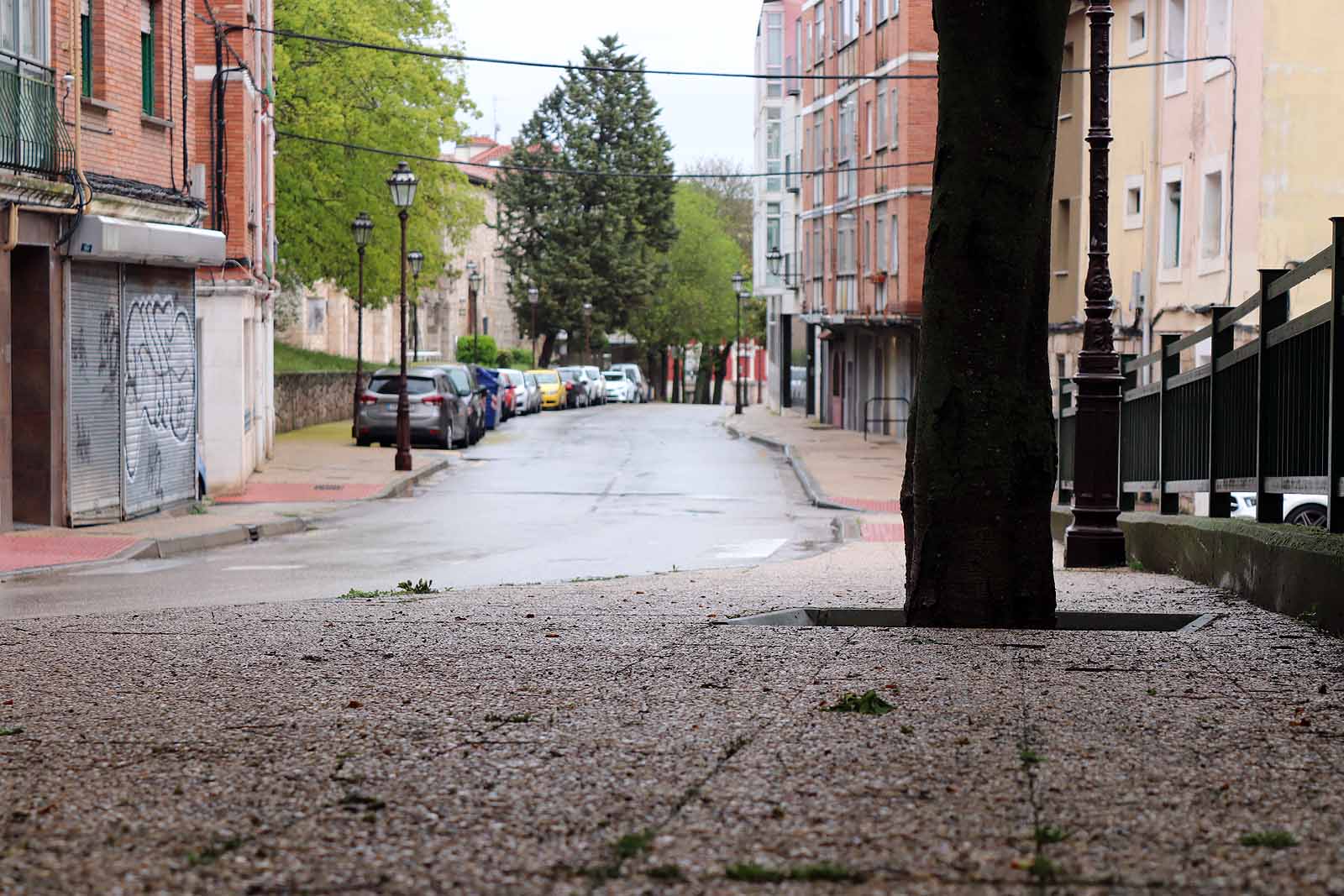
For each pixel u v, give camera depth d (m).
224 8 29.08
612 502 27.64
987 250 8.83
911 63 45.06
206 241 22.94
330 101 46.03
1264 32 25.80
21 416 19.86
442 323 101.38
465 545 20.17
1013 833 4.42
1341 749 5.50
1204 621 9.34
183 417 23.81
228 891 3.98
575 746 5.64
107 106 21.12
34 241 19.31
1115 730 5.85
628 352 113.44
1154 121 30.88
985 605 9.06
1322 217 25.88
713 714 6.24
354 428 40.59
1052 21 8.64
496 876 4.08
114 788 5.08
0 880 4.07
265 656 8.10
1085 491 15.00
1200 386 13.67
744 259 117.12
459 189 52.84
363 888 4.00
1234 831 4.43
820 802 4.79
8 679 7.42
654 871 4.10
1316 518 21.84
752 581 13.26
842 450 41.81
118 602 13.69
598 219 93.31
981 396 8.98
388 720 6.17
